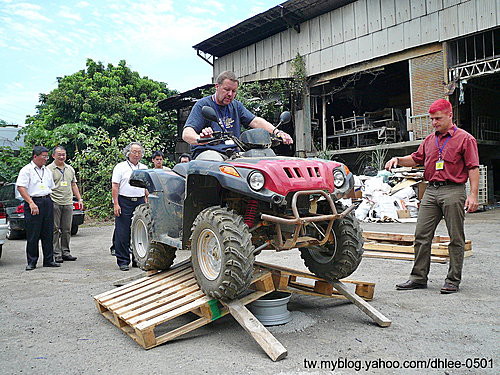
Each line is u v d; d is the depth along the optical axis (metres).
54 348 3.19
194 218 3.73
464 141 4.24
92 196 15.51
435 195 4.42
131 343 3.26
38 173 6.48
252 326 3.00
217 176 3.21
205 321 3.29
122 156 15.28
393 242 7.01
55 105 19.31
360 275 5.30
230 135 3.76
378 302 4.10
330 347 3.02
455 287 4.40
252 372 2.63
